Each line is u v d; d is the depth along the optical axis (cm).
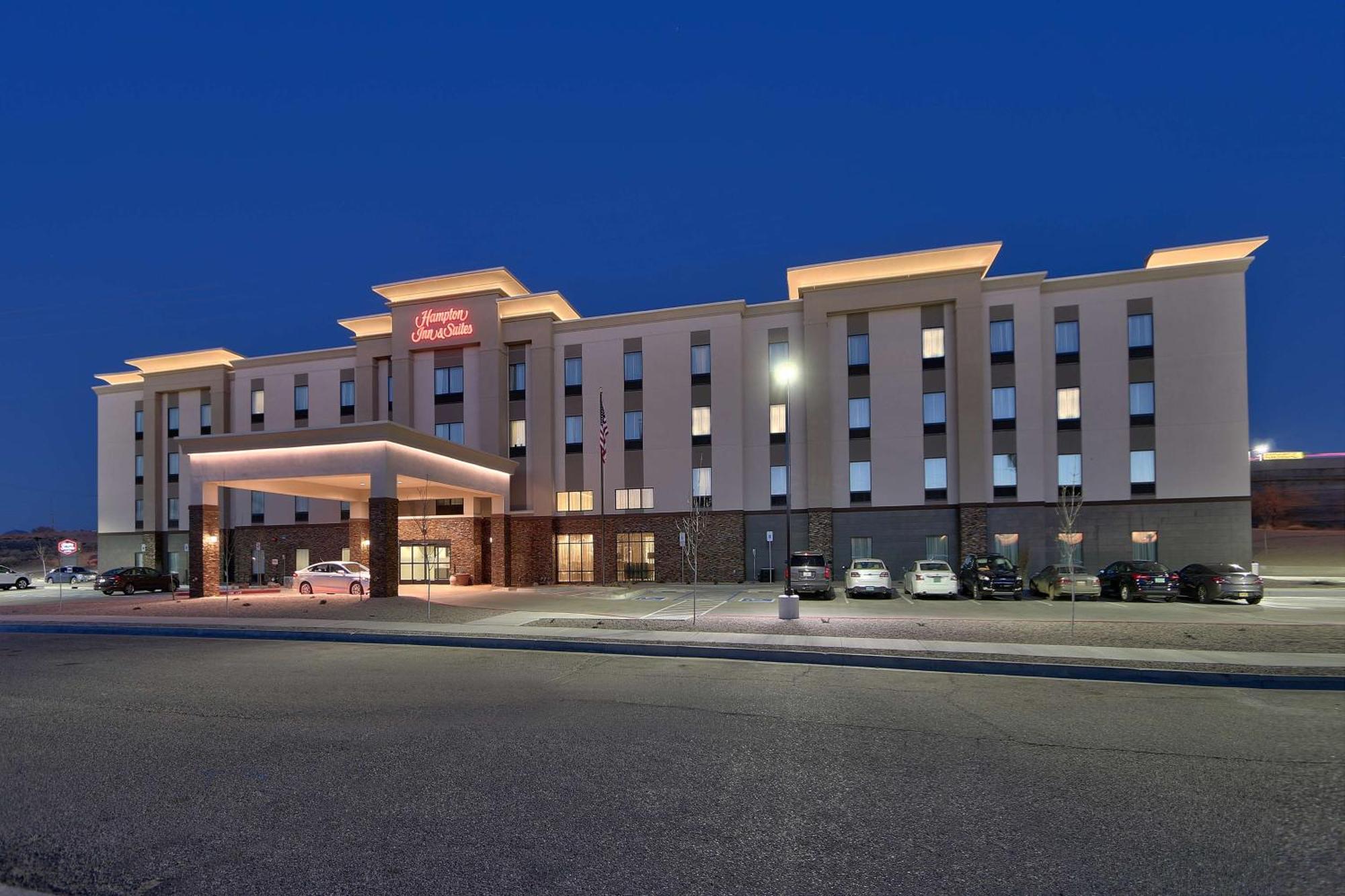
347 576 2878
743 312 3516
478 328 3691
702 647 1333
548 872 423
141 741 723
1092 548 3075
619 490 3547
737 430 3441
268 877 419
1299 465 4778
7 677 1118
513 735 743
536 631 1576
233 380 4334
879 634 1503
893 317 3325
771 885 407
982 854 449
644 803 541
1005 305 3209
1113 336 3131
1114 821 505
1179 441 3038
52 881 416
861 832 484
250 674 1139
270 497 4153
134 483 4559
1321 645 1311
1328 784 588
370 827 493
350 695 957
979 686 1017
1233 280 3036
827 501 3294
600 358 3631
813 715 838
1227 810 528
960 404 3175
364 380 3931
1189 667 1093
